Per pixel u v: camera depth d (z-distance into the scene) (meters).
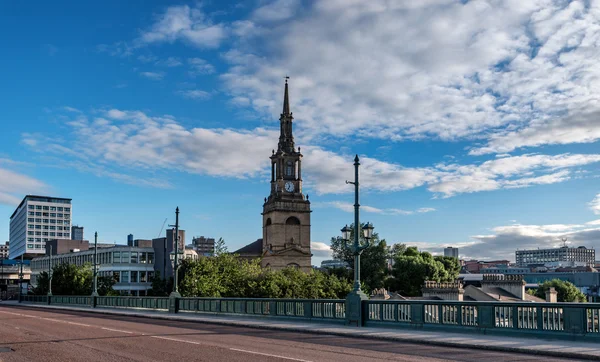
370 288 108.25
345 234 28.39
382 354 17.27
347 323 27.70
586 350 17.28
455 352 18.03
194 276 72.75
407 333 23.16
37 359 16.23
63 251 142.12
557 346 18.25
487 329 22.02
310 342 20.97
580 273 167.12
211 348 18.59
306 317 30.58
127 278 109.62
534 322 20.72
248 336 23.59
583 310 19.30
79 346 19.50
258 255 128.38
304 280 83.94
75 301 67.19
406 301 25.38
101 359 16.02
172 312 42.25
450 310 23.61
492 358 16.55
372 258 112.50
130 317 40.31
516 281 70.69
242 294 74.88
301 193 117.88
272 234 113.94
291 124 122.00
